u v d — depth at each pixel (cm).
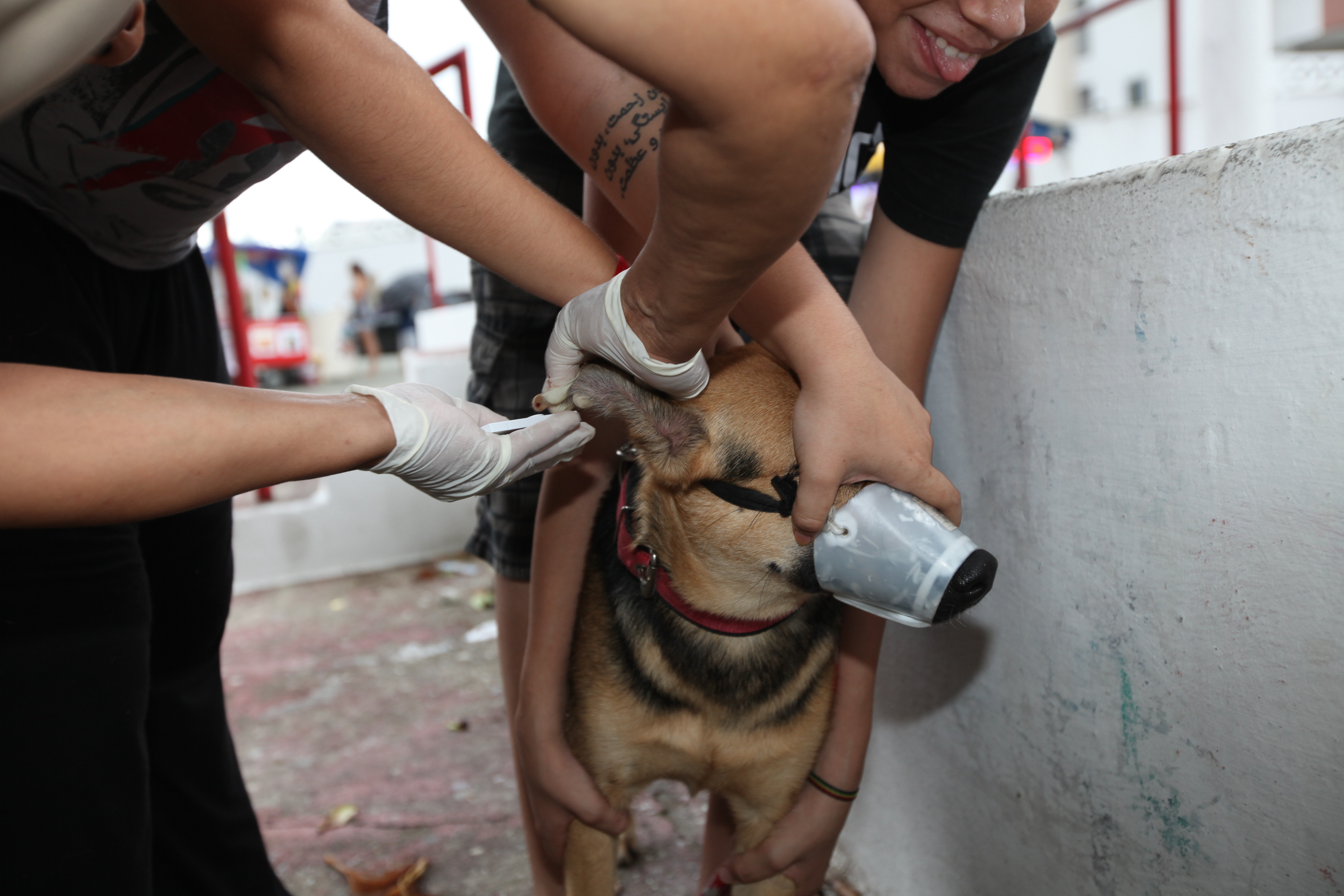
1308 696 110
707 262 87
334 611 457
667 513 165
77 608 132
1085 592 148
